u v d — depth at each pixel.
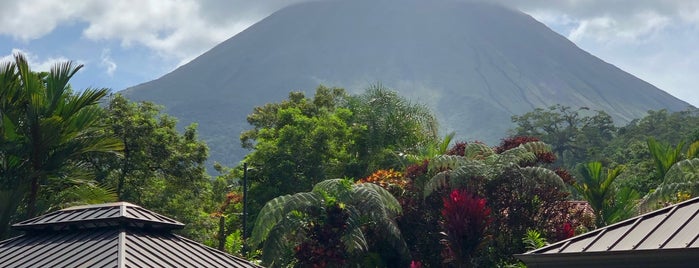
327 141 47.88
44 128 23.91
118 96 42.75
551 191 28.80
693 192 29.98
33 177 23.61
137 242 15.52
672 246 12.31
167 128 44.94
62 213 16.80
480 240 19.67
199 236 43.03
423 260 28.81
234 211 53.09
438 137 47.97
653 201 30.23
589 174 31.61
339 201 28.20
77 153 24.75
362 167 47.03
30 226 16.45
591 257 12.89
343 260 27.27
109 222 15.96
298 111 53.22
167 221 16.75
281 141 48.19
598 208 31.28
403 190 30.81
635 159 84.62
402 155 39.47
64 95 25.38
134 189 42.56
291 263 28.17
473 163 29.31
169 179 43.72
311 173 47.41
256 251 32.97
